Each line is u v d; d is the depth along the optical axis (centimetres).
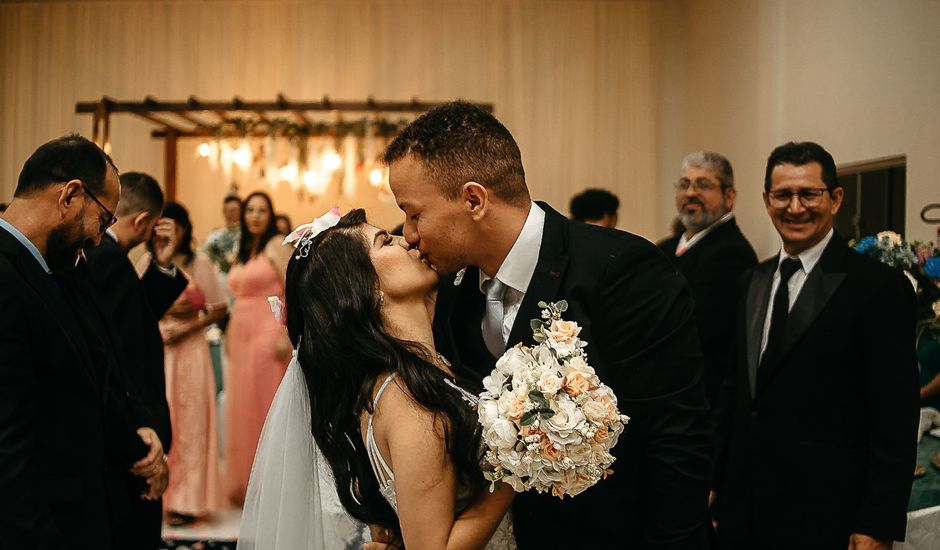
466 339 180
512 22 734
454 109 162
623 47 728
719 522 253
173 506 461
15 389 193
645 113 725
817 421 232
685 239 386
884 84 367
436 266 163
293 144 662
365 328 154
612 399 146
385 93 741
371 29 741
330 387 157
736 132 563
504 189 161
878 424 220
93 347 229
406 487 144
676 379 161
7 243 204
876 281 226
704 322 352
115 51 747
